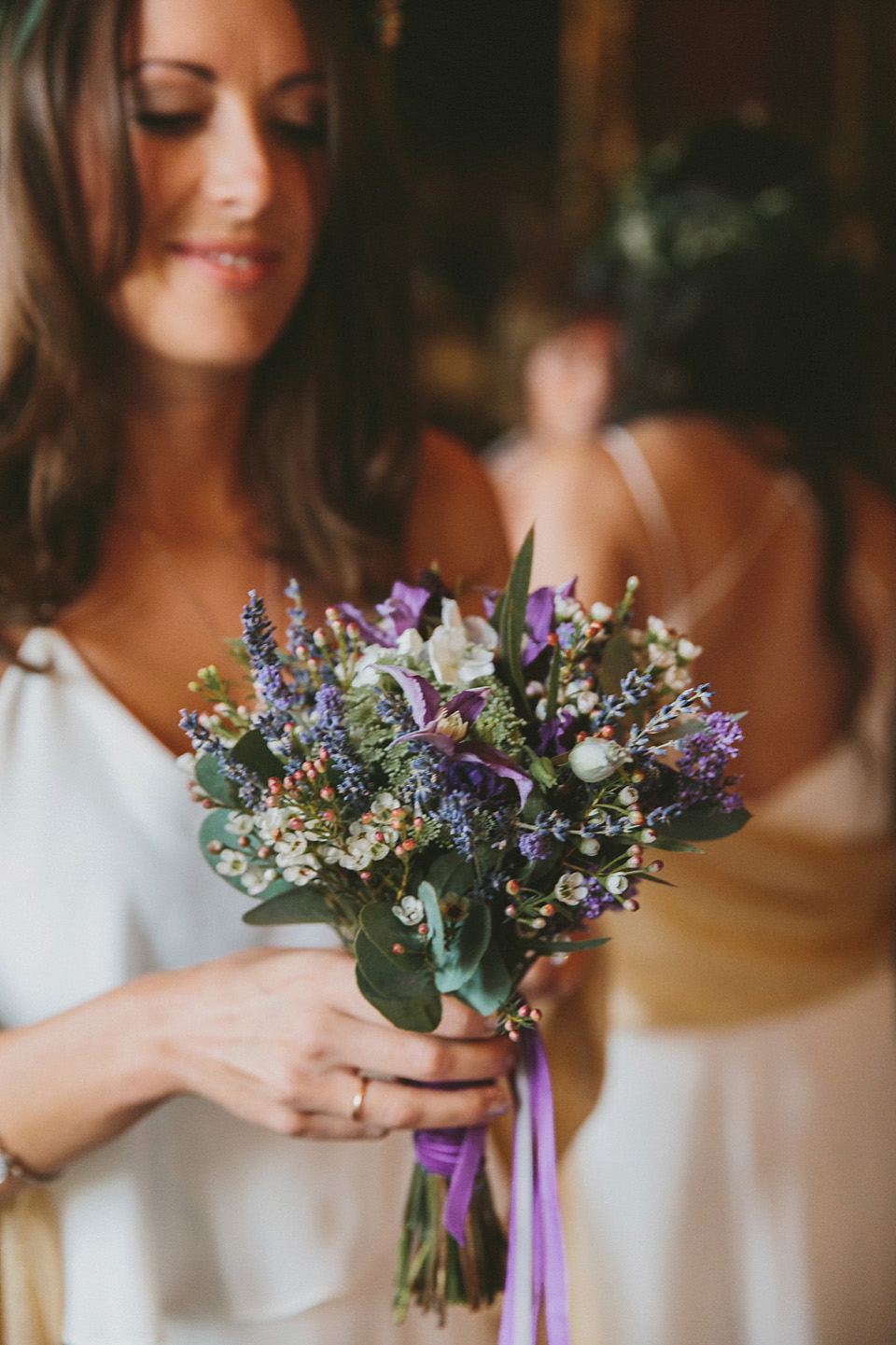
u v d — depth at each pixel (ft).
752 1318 6.08
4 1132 3.48
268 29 3.77
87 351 3.92
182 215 3.81
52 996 3.80
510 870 2.99
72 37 3.65
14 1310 3.77
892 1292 6.28
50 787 3.81
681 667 3.22
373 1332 4.18
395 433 4.65
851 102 10.86
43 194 3.77
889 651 6.09
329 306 4.52
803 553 5.91
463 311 10.67
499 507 5.22
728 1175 6.02
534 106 10.62
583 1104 4.50
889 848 6.23
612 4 10.62
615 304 6.88
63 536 4.00
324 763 2.81
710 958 5.93
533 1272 3.33
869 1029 6.23
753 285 6.08
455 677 2.87
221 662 4.24
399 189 4.54
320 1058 3.28
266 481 4.52
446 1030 3.23
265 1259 4.02
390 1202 4.29
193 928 3.90
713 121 6.51
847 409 6.39
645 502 5.78
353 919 3.18
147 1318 3.81
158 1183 3.94
